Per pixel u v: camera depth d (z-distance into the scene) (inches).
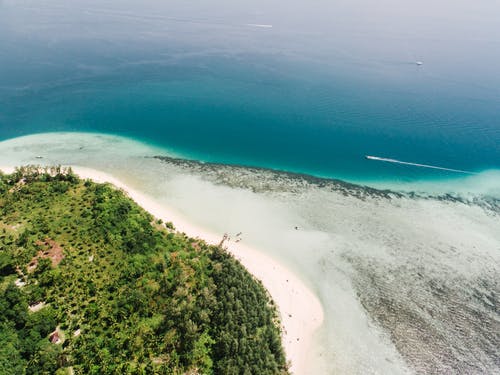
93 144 4906.5
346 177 4530.0
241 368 2075.5
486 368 2393.0
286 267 3095.5
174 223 3462.1
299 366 2333.9
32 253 2576.3
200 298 2434.8
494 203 4180.6
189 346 2146.9
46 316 2138.3
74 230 2856.8
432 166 4852.4
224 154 4872.0
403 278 3053.6
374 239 3486.7
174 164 4554.6
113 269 2551.7
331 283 2965.1
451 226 3747.5
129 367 1990.7
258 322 2389.3
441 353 2469.2
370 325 2632.9
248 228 3521.2
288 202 3956.7
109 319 2207.2
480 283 3043.8
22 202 3147.1
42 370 1899.6
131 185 4047.7
